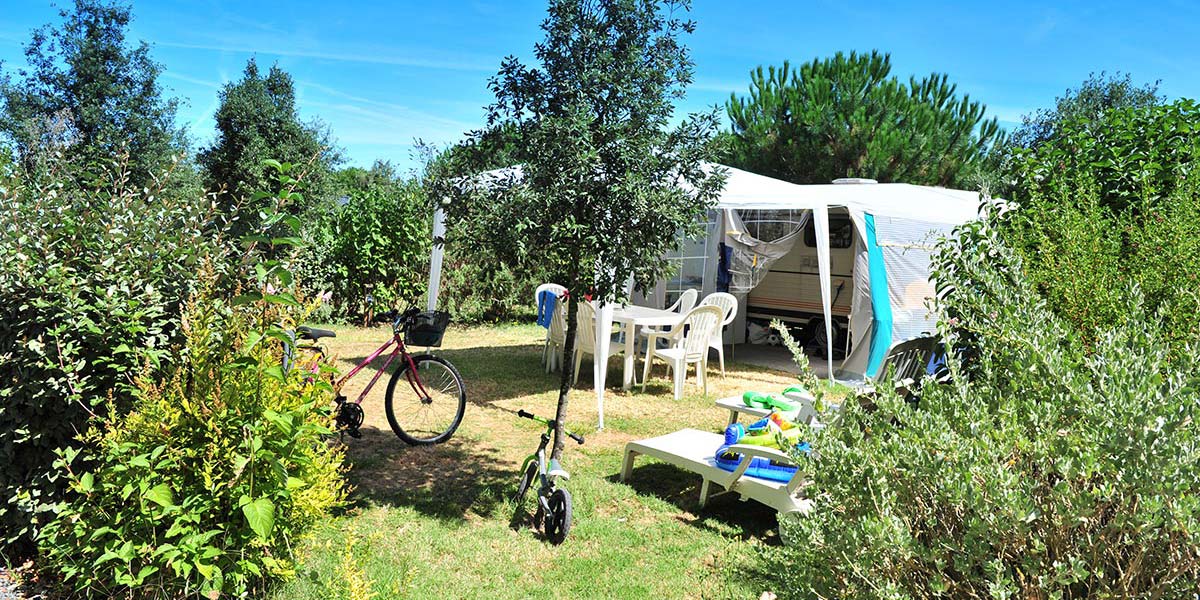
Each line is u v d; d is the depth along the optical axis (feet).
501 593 11.71
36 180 12.60
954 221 34.06
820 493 7.98
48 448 11.22
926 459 6.95
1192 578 6.31
